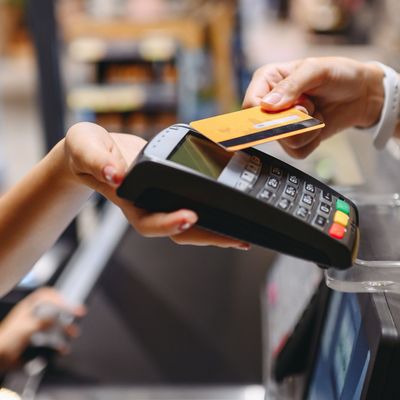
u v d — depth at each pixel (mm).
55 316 1342
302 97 832
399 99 888
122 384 1156
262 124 682
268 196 611
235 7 3166
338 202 655
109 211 1974
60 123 2148
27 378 1188
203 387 1141
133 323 1355
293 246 605
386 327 607
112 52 2818
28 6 2031
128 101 2762
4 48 5277
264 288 1442
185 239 625
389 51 2691
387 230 778
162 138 644
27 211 764
